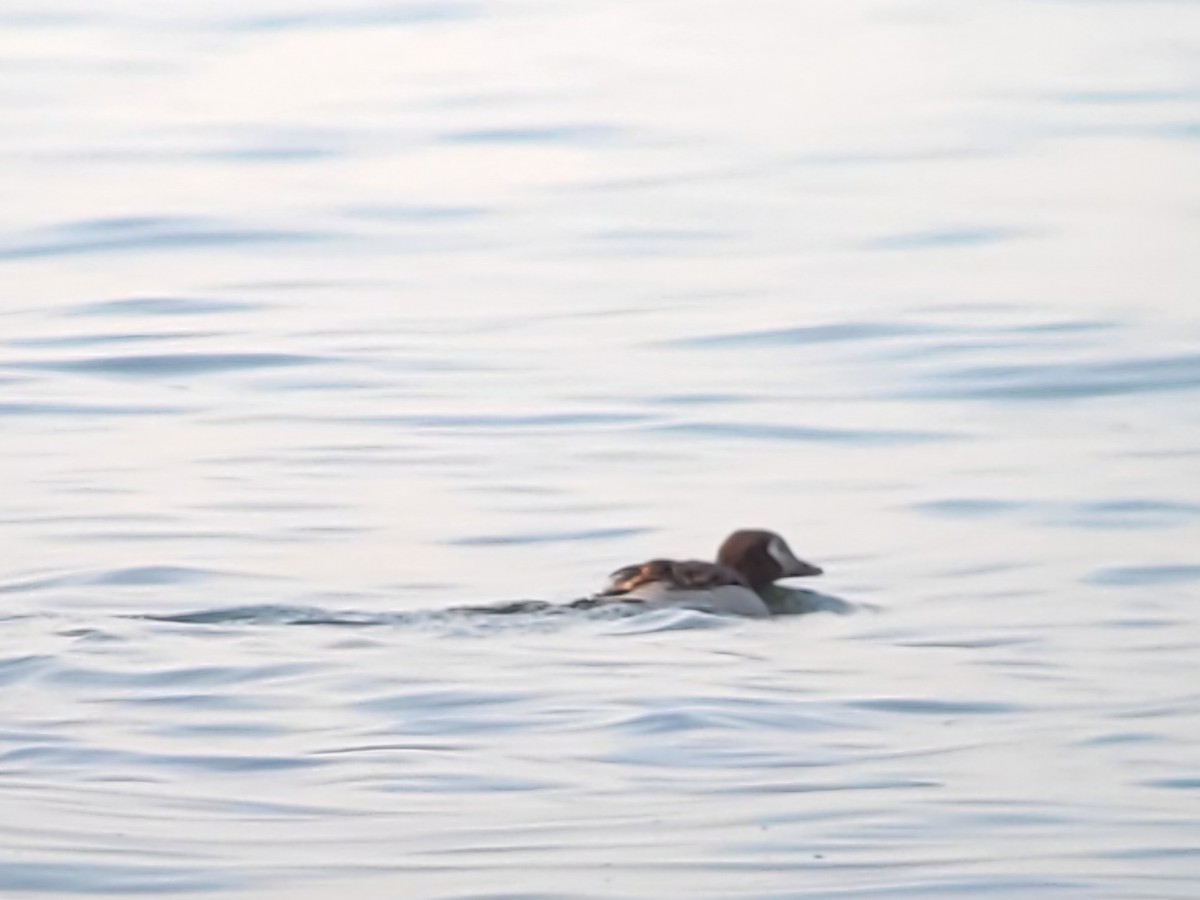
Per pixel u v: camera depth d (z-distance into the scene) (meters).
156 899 34.91
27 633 50.66
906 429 74.00
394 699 45.81
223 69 164.38
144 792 40.09
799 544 61.16
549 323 90.62
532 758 42.19
